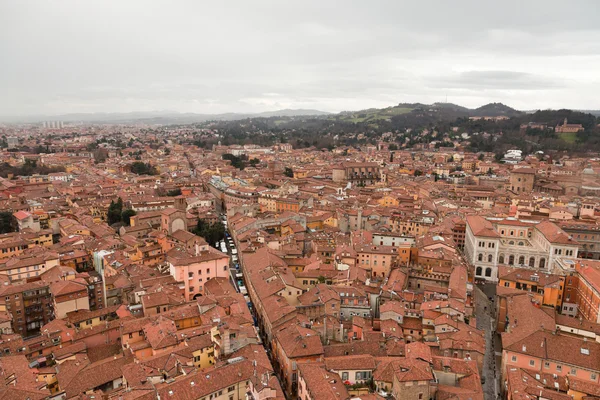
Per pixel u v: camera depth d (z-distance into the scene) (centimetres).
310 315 16175
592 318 16175
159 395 10894
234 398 11875
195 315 15525
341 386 11681
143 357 13588
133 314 16488
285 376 13500
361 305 16650
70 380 12688
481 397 11144
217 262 19712
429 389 11338
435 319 15238
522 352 13225
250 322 15025
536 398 11338
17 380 11944
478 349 13662
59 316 16300
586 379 12431
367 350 13862
